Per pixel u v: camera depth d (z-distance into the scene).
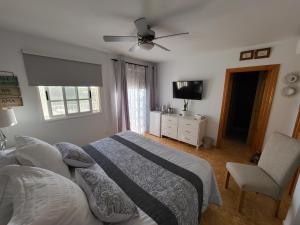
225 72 3.13
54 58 2.44
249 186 1.54
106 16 1.69
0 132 2.02
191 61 3.64
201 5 1.47
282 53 2.46
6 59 2.03
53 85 2.46
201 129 3.41
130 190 1.19
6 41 2.01
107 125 3.46
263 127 2.81
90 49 2.92
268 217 1.60
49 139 2.56
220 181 2.22
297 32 2.07
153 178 1.34
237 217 1.60
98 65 3.08
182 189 1.20
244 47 2.80
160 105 4.64
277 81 2.56
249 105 4.70
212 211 1.67
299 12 1.54
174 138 3.86
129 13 1.63
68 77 2.64
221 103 3.29
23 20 1.77
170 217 0.96
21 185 0.79
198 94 3.54
